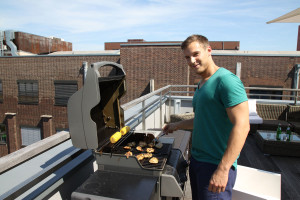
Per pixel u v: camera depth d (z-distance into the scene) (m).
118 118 1.63
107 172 1.38
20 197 1.20
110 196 1.13
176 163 1.47
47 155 1.84
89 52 20.92
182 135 2.33
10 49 19.75
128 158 1.32
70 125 1.31
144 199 1.10
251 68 13.30
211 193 1.32
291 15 2.96
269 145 3.56
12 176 1.50
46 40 22.00
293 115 5.06
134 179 1.28
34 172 1.56
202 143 1.38
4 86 16.98
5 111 17.27
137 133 1.75
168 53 13.01
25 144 17.25
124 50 13.73
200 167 1.38
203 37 1.33
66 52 21.73
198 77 13.66
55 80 15.82
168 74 13.16
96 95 1.22
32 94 16.52
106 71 14.72
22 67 16.36
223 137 1.32
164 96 5.79
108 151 1.45
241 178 2.02
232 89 1.17
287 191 2.54
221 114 1.29
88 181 1.27
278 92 13.32
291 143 3.47
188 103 6.05
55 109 16.17
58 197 1.45
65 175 1.46
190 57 1.33
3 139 17.72
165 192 1.30
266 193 1.95
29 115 16.80
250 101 5.00
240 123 1.13
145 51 13.38
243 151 3.83
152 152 1.51
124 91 1.62
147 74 13.50
